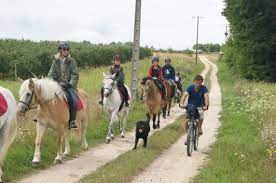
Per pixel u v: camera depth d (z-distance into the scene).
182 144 14.88
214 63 106.38
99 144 14.20
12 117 9.13
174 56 100.75
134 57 24.52
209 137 16.41
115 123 17.77
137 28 24.39
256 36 46.53
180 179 10.20
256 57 47.25
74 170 10.62
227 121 19.97
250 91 28.53
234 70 62.41
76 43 70.19
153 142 14.36
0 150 9.00
